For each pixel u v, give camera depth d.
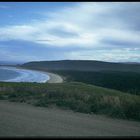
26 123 9.95
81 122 11.14
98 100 17.80
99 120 12.44
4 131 8.48
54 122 10.57
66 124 10.30
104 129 9.93
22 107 15.64
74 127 9.77
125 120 13.33
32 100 19.52
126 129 10.40
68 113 14.33
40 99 19.61
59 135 8.26
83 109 15.35
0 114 11.95
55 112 14.30
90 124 10.80
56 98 20.28
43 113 13.27
